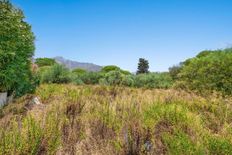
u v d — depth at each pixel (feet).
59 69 66.90
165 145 13.00
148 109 19.12
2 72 22.33
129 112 18.21
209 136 14.11
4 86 23.07
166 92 30.35
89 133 14.01
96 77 76.43
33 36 29.71
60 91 33.01
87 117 17.12
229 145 12.67
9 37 22.48
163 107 19.16
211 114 20.20
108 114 17.44
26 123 14.07
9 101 24.31
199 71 36.78
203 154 11.96
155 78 62.75
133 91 37.32
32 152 11.16
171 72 65.36
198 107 22.76
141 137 13.51
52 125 13.84
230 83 32.19
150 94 29.58
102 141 13.55
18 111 19.29
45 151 11.76
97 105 21.04
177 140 12.85
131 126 14.60
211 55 38.19
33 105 22.08
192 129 15.16
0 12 22.16
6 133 12.48
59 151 11.76
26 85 29.43
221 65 34.01
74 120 15.88
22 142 11.51
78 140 13.39
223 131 15.51
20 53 25.64
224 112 20.92
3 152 10.78
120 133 13.93
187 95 29.32
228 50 37.70
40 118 15.05
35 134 12.25
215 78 33.83
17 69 24.88
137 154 12.37
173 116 17.17
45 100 26.16
